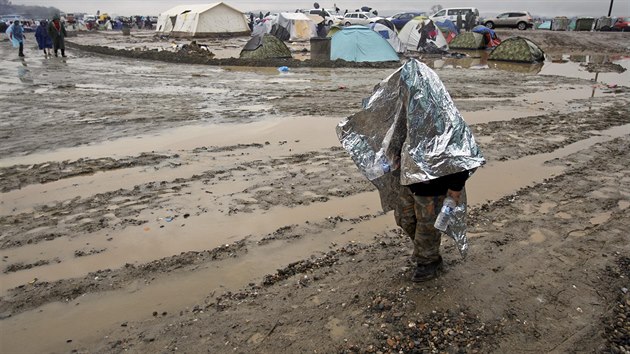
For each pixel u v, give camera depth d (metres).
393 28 29.45
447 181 3.33
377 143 3.59
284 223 4.93
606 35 37.09
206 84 15.21
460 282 3.75
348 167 6.76
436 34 27.58
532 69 20.20
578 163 7.03
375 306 3.45
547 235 4.66
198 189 5.85
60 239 4.52
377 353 2.98
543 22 45.72
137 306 3.50
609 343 3.11
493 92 13.83
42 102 11.47
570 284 3.78
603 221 5.01
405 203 3.62
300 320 3.31
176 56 23.17
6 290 3.69
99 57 24.16
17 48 28.52
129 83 15.13
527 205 5.42
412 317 3.32
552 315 3.39
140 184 5.98
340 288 3.71
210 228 4.79
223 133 8.66
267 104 11.65
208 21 39.81
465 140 3.25
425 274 3.71
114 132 8.62
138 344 3.08
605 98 12.87
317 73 18.62
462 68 20.58
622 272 3.99
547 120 9.96
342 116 10.23
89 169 6.49
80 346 3.08
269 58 22.84
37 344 3.09
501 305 3.48
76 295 3.64
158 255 4.25
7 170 6.41
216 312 3.42
